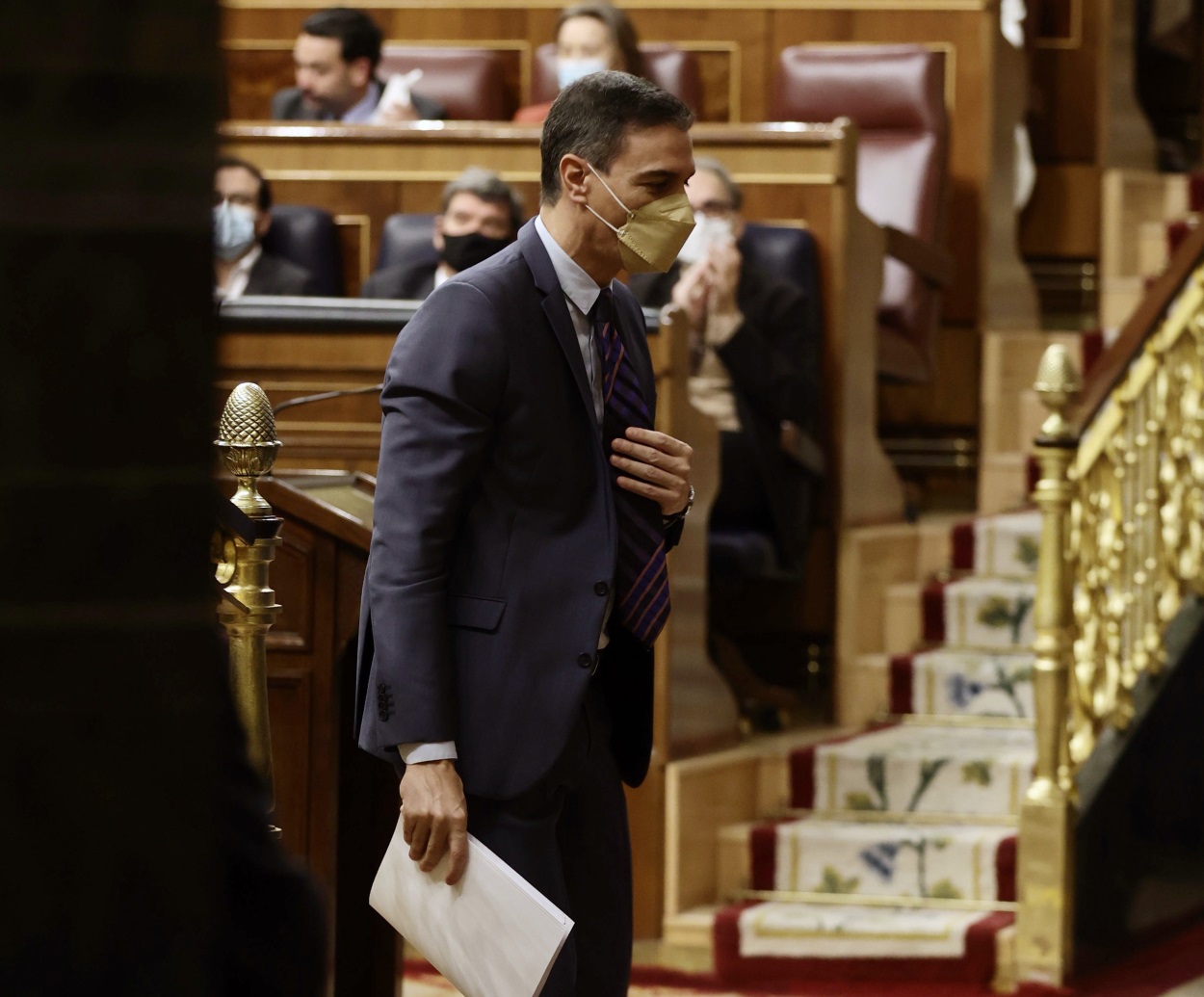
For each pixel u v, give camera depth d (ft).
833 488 63.31
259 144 64.90
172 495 6.36
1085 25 89.61
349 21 71.10
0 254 5.89
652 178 25.82
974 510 77.71
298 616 34.01
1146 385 57.77
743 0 78.54
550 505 25.93
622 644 27.27
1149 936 57.11
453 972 25.14
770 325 60.44
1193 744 60.29
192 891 6.47
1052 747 51.65
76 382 6.08
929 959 51.31
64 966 6.19
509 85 80.59
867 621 64.64
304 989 9.81
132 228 6.15
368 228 64.28
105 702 6.25
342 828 36.91
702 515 56.54
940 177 72.13
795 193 62.23
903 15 77.82
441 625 25.09
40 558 6.04
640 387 27.43
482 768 25.34
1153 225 89.66
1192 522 61.93
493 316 25.36
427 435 25.07
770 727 62.08
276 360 46.11
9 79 5.87
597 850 27.53
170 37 6.14
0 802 6.04
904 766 57.36
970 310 79.25
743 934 52.19
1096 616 55.62
